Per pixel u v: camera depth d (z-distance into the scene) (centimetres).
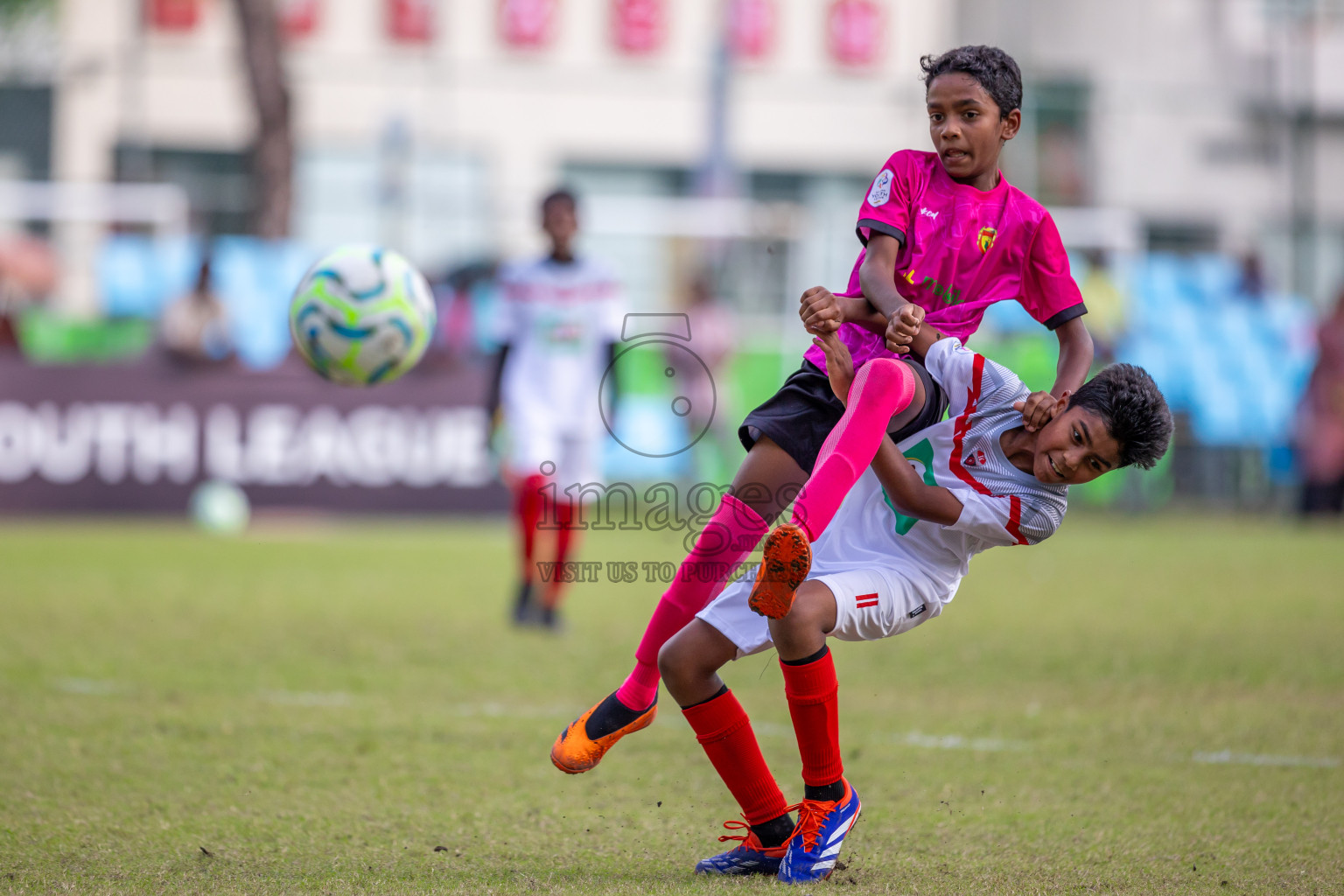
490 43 6216
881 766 1592
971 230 1263
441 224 5106
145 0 5834
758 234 4778
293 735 1692
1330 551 3928
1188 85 5875
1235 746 1698
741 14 6347
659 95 6309
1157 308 4878
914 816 1389
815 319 1165
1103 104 5609
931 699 1975
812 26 6419
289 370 4291
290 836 1284
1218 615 2761
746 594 1188
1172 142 5644
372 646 2338
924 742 1712
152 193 4631
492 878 1166
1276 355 4931
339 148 5809
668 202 6353
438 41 6094
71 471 4225
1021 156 5556
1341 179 5800
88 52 5634
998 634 2530
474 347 4356
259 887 1122
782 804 1212
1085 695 2005
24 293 4428
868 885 1155
